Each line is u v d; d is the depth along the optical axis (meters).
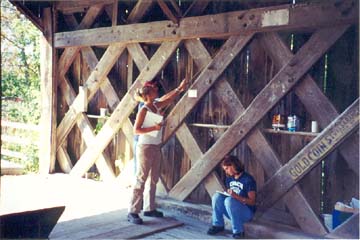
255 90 5.77
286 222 5.42
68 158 8.36
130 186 7.37
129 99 7.14
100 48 7.94
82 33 7.71
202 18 5.98
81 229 5.17
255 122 5.50
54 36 8.20
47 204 6.27
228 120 6.04
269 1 5.56
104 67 7.50
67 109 8.39
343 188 5.08
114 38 7.18
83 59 8.11
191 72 6.45
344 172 5.06
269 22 5.31
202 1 6.13
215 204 5.21
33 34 15.66
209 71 5.96
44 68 8.39
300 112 5.40
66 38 7.99
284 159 5.58
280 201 5.59
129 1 7.29
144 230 5.19
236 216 5.02
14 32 15.77
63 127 8.30
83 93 7.83
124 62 7.45
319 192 5.27
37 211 3.31
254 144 5.57
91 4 7.69
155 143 5.45
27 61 15.66
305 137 5.36
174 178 6.68
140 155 5.41
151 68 6.75
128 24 7.01
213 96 6.18
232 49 5.74
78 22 8.19
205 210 5.82
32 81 15.29
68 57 8.12
